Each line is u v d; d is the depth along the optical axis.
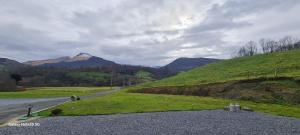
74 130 35.38
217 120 44.00
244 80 88.50
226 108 58.75
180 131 34.66
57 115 51.81
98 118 46.75
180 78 151.75
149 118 46.31
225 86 89.69
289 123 41.81
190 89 99.88
